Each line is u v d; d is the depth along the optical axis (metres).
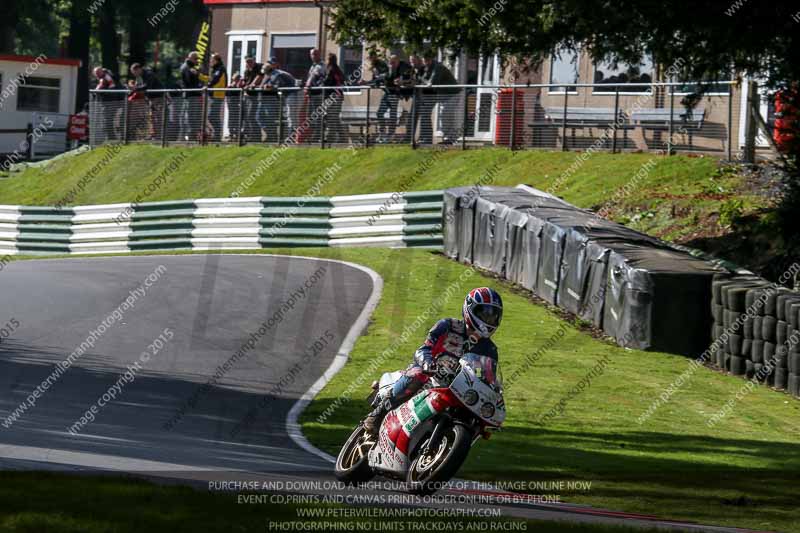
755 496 23.38
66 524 14.05
